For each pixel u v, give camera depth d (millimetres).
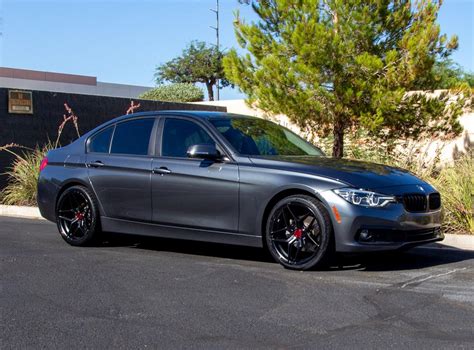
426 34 10805
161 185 7172
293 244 6371
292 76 11148
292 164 6543
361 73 11211
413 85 11719
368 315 4859
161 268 6566
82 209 7914
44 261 6941
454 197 8719
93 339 4355
